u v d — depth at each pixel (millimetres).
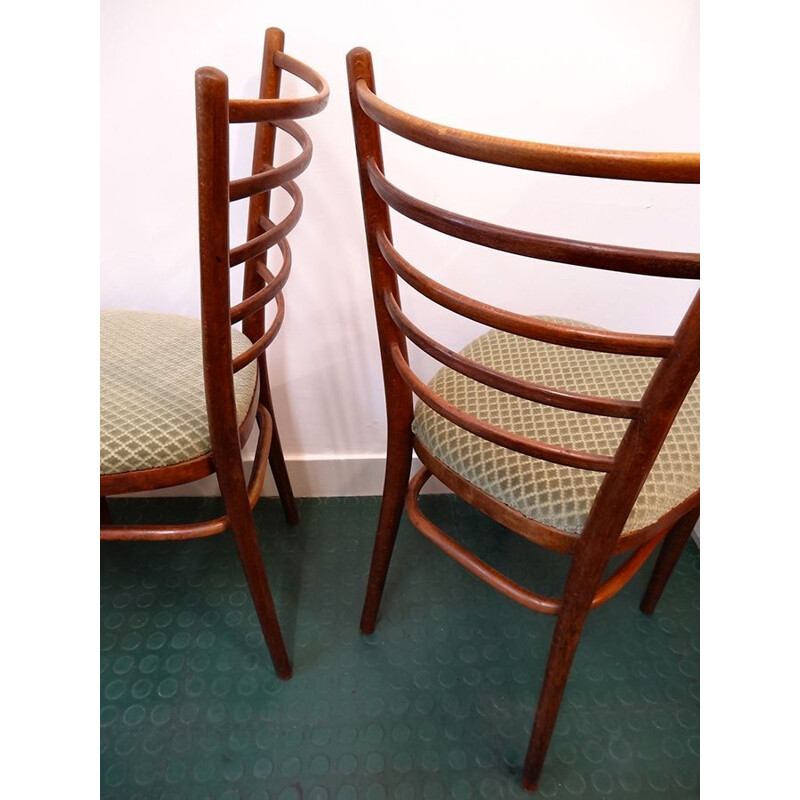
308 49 798
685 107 846
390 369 708
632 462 519
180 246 948
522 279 998
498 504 660
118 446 651
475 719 899
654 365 798
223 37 788
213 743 864
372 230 599
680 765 847
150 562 1133
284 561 1144
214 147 467
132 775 828
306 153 648
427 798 812
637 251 397
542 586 1097
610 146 877
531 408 722
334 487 1271
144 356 794
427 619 1041
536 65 812
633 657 980
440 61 807
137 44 785
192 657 975
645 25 788
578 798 811
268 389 998
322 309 1027
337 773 835
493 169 884
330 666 966
